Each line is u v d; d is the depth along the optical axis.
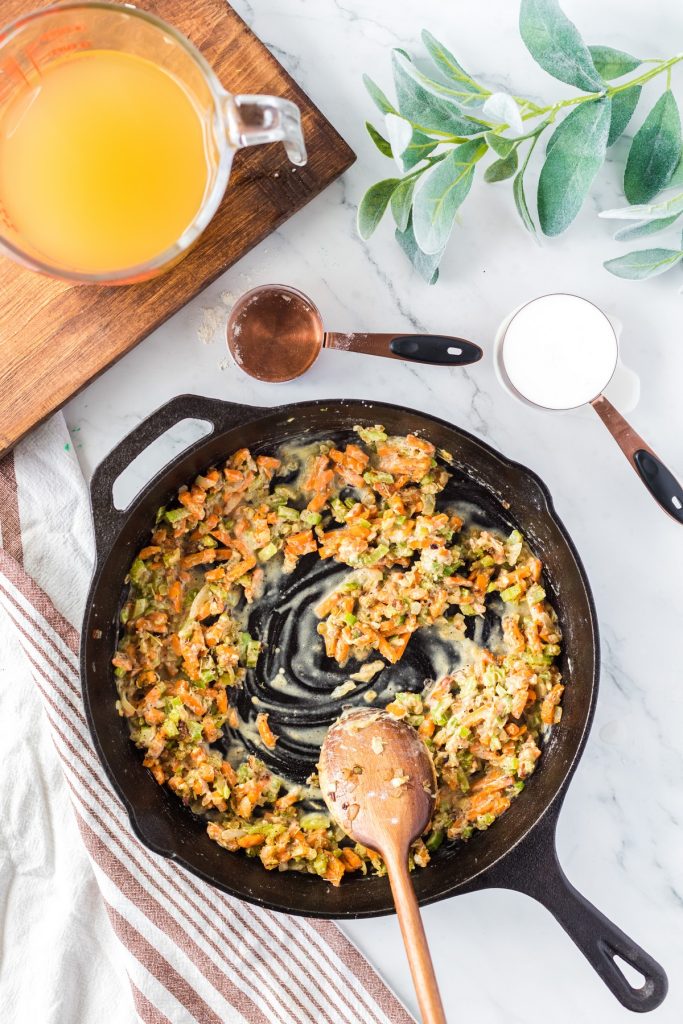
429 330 0.83
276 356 0.81
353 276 0.83
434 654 0.83
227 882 0.80
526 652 0.82
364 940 0.83
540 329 0.81
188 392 0.83
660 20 0.82
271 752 0.82
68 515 0.82
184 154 0.72
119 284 0.75
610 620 0.85
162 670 0.82
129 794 0.80
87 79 0.71
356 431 0.82
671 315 0.84
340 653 0.83
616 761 0.85
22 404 0.79
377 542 0.83
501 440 0.84
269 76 0.78
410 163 0.77
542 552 0.82
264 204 0.79
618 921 0.85
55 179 0.71
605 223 0.83
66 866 0.83
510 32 0.82
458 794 0.82
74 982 0.83
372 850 0.75
